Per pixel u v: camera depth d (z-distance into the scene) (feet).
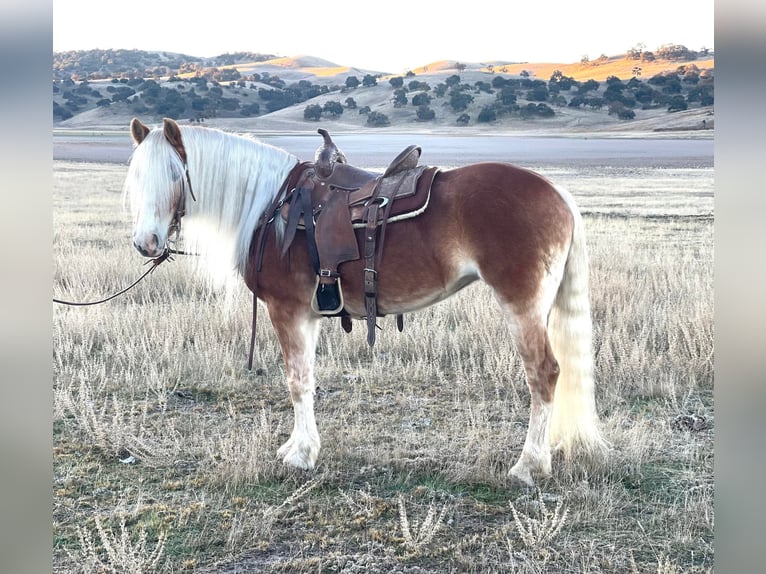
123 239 40.19
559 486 12.42
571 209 12.66
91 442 14.88
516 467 12.81
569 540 11.04
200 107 336.90
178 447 14.20
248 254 13.76
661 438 14.12
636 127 273.33
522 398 17.03
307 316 13.53
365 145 187.52
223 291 24.67
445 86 360.69
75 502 12.46
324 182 13.21
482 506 12.00
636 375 17.31
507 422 15.53
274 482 13.17
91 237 40.88
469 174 12.50
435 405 16.72
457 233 12.23
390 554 10.75
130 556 10.21
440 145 188.44
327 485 13.04
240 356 20.24
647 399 16.84
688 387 17.06
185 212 13.99
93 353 20.84
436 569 10.44
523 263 11.97
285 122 314.96
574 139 226.17
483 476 12.85
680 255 32.17
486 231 12.00
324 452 14.14
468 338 20.57
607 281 25.32
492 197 12.07
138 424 15.74
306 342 13.56
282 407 16.88
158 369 19.16
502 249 11.96
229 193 13.91
